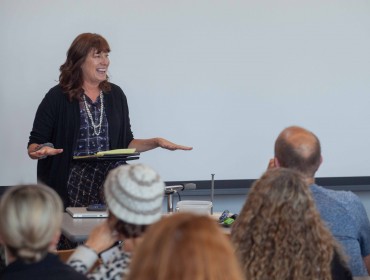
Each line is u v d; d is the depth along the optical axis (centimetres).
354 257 352
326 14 733
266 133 734
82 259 304
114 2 696
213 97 723
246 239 287
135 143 582
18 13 679
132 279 179
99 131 565
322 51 735
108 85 575
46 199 253
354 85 743
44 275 254
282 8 727
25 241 248
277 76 731
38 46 683
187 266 172
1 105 680
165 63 712
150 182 299
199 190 727
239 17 721
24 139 686
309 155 353
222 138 729
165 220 183
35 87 684
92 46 555
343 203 356
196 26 714
